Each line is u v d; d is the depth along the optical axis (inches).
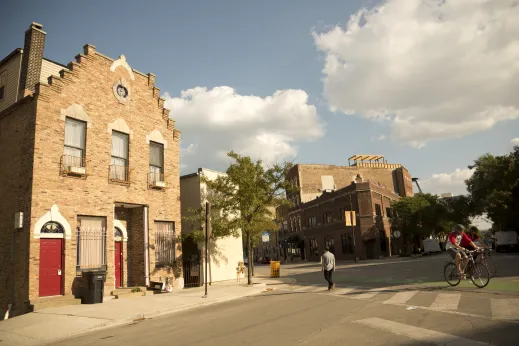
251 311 418.9
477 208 1898.4
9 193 572.7
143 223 692.1
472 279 460.8
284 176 778.8
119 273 661.9
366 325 298.5
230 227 767.1
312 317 351.3
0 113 604.4
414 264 1064.2
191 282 791.1
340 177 2571.4
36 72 639.8
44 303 508.7
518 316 289.6
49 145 563.2
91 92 632.4
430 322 293.0
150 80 745.6
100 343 315.0
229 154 780.6
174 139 781.9
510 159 1679.4
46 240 542.9
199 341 289.1
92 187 609.9
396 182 2738.7
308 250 2311.8
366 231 1804.9
